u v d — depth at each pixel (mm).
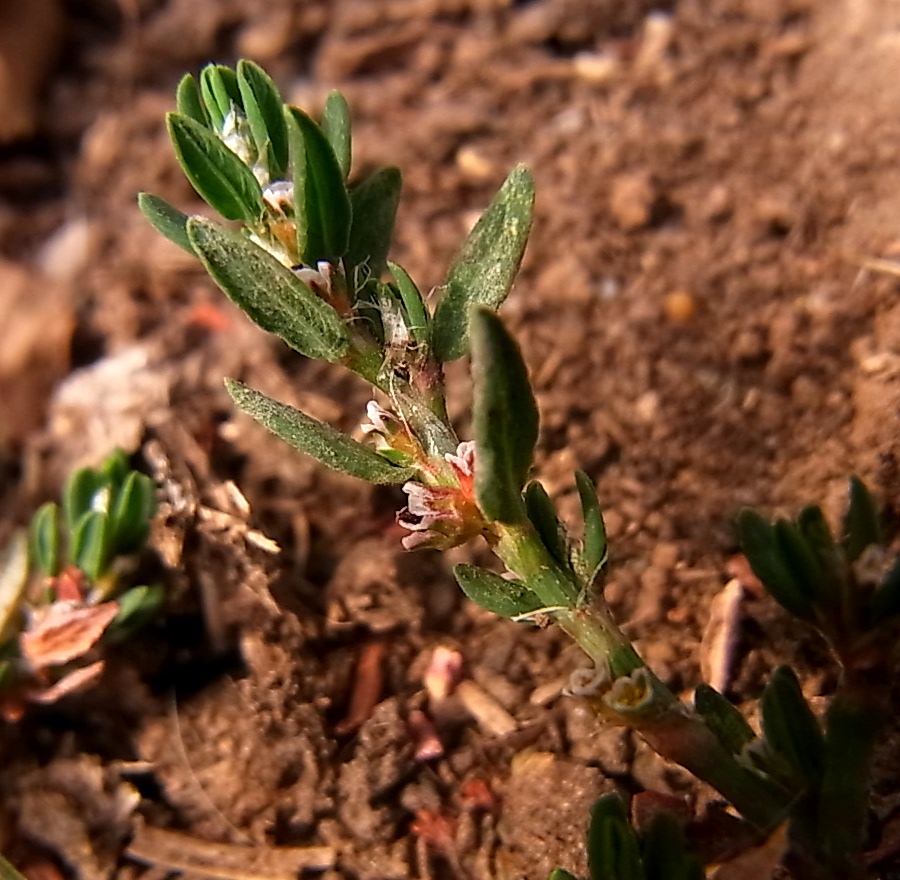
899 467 98
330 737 92
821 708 85
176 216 68
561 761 88
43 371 126
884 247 116
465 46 150
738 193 126
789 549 60
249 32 158
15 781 92
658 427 109
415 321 63
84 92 157
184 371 119
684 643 94
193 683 97
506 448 53
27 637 90
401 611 100
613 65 144
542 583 60
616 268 122
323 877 85
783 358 111
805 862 63
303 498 108
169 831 89
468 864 85
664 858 59
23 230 143
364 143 141
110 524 93
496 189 134
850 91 130
